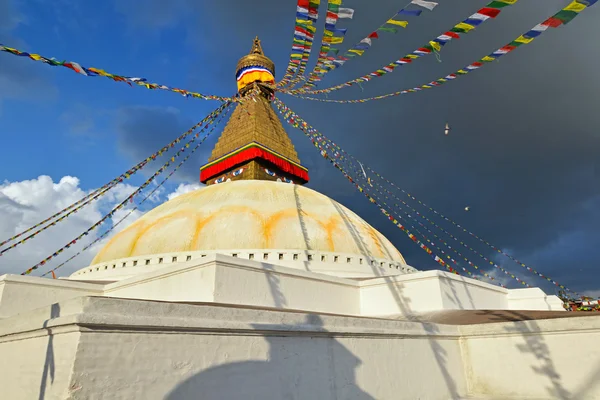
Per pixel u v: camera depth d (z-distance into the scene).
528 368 7.07
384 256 15.20
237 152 19.98
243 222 13.60
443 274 11.16
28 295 10.20
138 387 3.92
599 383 6.39
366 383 5.98
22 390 4.37
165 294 9.84
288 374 5.11
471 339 7.84
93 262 14.80
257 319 5.00
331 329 5.72
